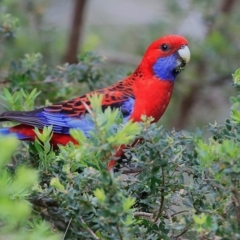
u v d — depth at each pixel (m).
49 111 10.61
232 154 7.28
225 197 7.70
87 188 8.02
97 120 7.15
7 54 14.54
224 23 16.72
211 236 7.30
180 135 9.21
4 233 6.65
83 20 15.88
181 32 16.77
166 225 8.13
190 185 8.33
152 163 8.07
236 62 16.61
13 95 10.77
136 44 17.12
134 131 7.19
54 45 15.49
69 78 12.20
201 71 16.89
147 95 11.24
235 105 8.66
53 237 6.26
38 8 15.30
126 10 20.05
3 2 13.91
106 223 7.25
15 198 7.22
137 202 8.81
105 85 12.64
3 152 6.27
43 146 9.41
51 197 8.40
